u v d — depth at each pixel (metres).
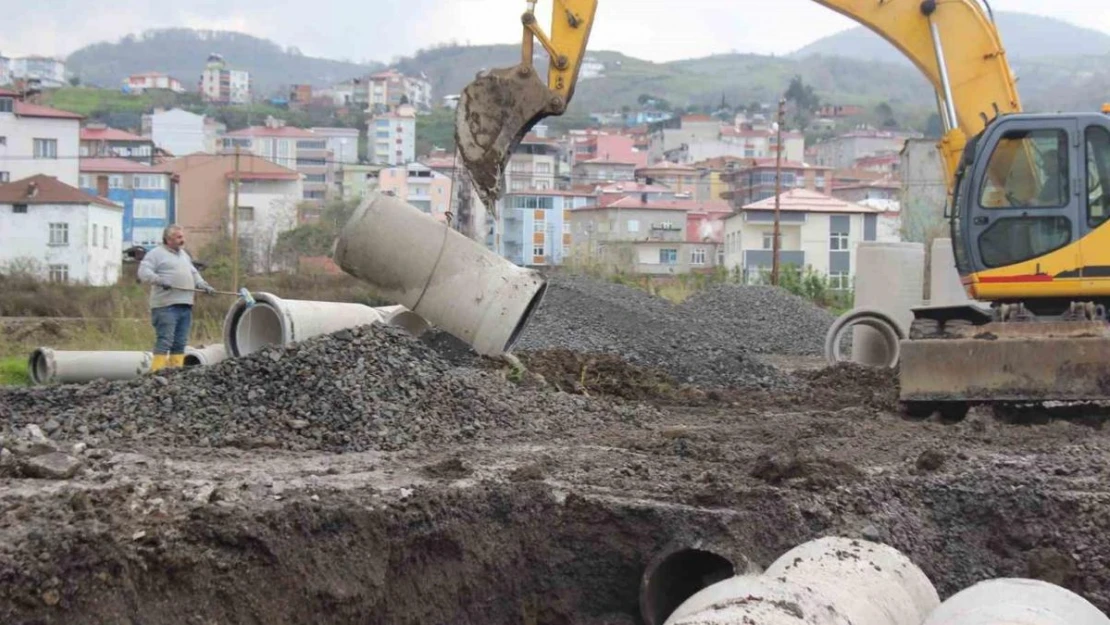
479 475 8.54
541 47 13.02
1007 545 8.42
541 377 12.88
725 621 5.94
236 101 181.12
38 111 71.00
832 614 6.29
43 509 6.54
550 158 91.00
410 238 13.02
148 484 7.50
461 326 12.90
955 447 10.17
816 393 15.21
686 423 11.72
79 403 10.30
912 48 13.91
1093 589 7.99
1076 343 11.21
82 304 33.94
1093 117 12.24
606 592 7.88
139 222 73.94
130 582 6.15
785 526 7.90
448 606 7.51
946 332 13.87
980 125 13.66
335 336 10.90
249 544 6.72
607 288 25.75
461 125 12.96
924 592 7.14
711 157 122.19
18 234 57.12
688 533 7.74
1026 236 12.41
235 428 9.81
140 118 145.75
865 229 61.94
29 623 5.73
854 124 170.75
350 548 7.15
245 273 48.44
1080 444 10.24
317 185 101.06
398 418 10.12
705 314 26.88
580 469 9.02
